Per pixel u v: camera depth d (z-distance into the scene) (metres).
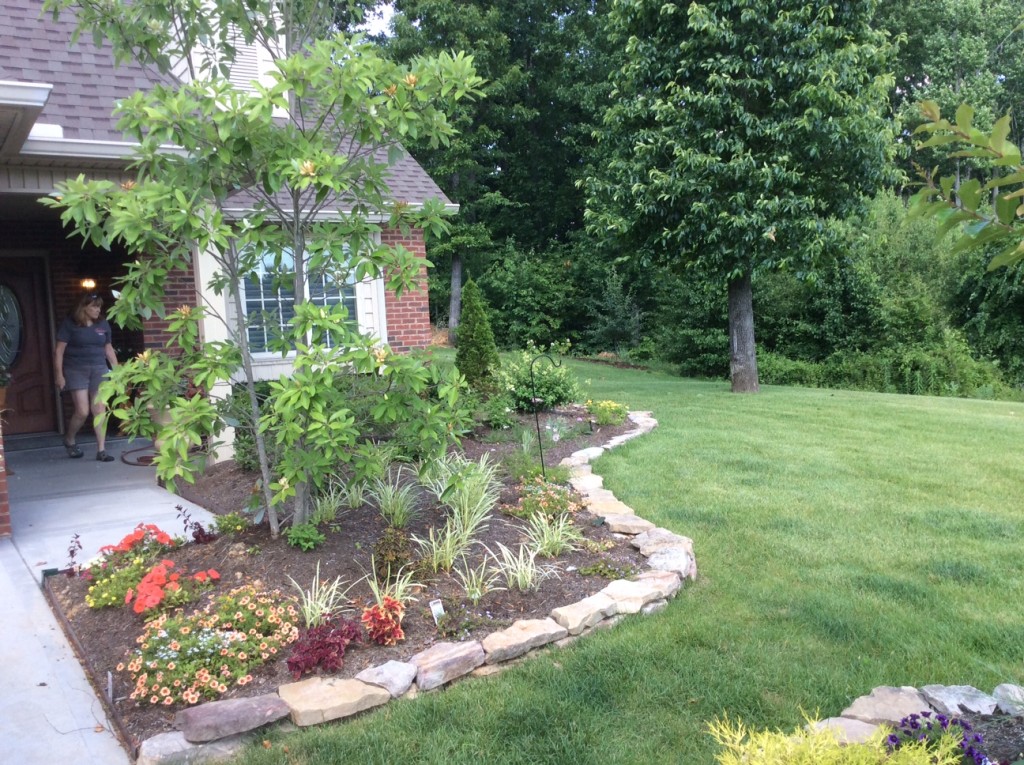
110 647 3.64
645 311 23.73
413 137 4.54
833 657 3.50
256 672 3.34
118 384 4.25
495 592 4.09
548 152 28.14
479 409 8.63
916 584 4.30
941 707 2.88
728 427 8.99
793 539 5.10
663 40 11.67
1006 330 16.86
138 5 4.46
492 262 27.31
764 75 11.05
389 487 5.38
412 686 3.27
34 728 3.09
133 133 4.21
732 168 10.78
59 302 9.57
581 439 8.18
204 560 4.48
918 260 17.83
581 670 3.39
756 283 17.80
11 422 9.46
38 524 5.68
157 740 2.85
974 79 25.72
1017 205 1.53
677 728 2.96
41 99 4.91
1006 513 5.64
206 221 4.17
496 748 2.86
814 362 17.72
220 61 5.05
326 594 3.91
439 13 24.36
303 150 4.13
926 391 15.80
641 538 4.85
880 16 26.81
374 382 4.53
